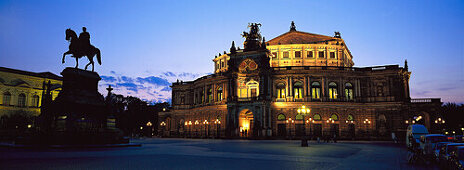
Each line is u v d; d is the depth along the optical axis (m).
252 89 79.12
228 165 20.12
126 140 38.34
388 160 24.53
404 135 71.75
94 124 36.72
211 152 30.86
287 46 84.75
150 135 106.38
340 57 85.12
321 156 27.36
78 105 34.78
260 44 82.88
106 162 20.39
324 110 74.44
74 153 26.09
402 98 73.56
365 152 33.19
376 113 75.06
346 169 18.89
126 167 18.27
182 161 22.14
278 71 77.12
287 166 19.86
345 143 55.72
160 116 102.56
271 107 76.06
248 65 79.50
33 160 20.59
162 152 29.98
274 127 75.25
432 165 21.47
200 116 88.94
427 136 31.97
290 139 71.94
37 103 99.62
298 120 74.50
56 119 34.00
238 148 38.00
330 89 76.62
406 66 77.25
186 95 96.81
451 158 18.09
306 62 84.25
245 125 80.12
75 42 36.19
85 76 36.28
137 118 131.75
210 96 87.25
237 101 76.44
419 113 74.88
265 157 25.78
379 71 75.31
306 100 75.00
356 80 76.94
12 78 94.50
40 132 32.59
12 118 85.94
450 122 104.25
